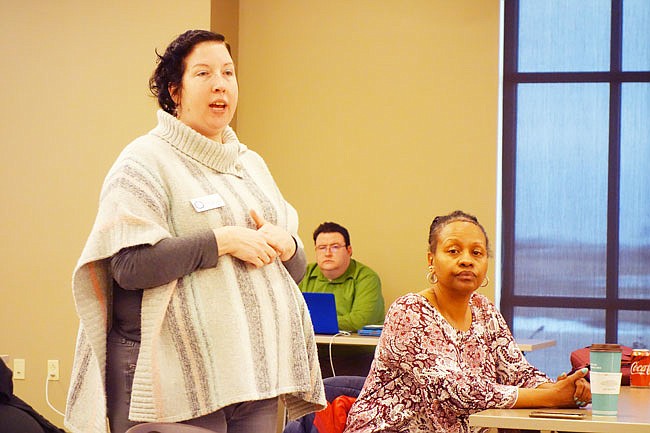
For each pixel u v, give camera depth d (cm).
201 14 668
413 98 734
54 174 677
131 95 671
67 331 671
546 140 751
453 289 316
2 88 687
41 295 675
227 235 234
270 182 271
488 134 725
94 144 674
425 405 309
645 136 740
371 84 740
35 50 684
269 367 238
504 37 757
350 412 317
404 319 310
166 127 247
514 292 752
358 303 666
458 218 324
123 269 226
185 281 232
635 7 743
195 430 190
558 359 744
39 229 677
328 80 745
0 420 216
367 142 738
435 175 728
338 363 632
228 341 232
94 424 228
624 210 742
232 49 735
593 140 746
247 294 238
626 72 743
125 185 232
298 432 333
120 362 233
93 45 678
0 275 681
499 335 329
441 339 309
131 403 226
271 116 749
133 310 233
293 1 752
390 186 733
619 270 741
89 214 672
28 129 682
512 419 240
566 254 747
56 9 683
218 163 250
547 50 753
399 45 738
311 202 742
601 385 247
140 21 674
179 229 237
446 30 733
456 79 730
